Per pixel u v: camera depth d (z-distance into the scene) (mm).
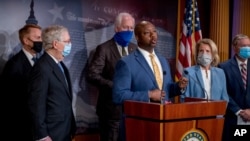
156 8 4535
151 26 2441
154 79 2387
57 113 2508
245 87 3516
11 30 3633
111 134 3578
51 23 3848
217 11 4855
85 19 4043
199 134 2004
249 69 3547
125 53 3691
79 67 3996
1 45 3582
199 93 3133
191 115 1955
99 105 3707
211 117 2057
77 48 3988
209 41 3273
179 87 2330
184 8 4754
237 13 5008
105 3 4168
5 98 3150
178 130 1914
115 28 3705
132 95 2232
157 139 1882
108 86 3484
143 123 1978
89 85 4043
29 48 3230
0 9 3586
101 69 3611
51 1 3848
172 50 4668
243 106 3486
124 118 2246
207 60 3201
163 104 1876
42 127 2404
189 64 4312
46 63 2531
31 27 3242
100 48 3668
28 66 3162
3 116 3254
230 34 4996
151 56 2465
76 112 3977
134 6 4371
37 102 2418
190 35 4379
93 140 4090
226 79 3547
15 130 3143
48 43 2607
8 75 3133
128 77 2354
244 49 3482
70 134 2648
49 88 2510
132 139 2064
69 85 2732
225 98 3215
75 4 3984
